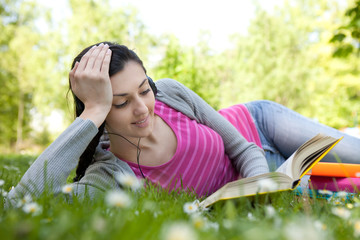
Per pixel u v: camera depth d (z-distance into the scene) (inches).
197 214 44.2
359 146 91.2
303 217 41.5
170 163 68.9
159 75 264.2
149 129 64.1
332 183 72.5
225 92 732.0
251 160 72.9
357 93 711.7
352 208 51.1
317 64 737.0
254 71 743.1
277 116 94.7
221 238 33.8
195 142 70.7
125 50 62.3
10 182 85.7
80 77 60.4
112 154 68.2
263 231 32.5
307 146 62.4
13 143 941.2
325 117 647.1
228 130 77.5
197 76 274.2
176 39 271.6
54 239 29.8
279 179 51.7
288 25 773.3
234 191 49.8
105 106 61.2
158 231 34.0
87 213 42.7
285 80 699.4
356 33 231.0
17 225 31.4
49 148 59.3
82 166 71.6
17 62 775.1
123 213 38.6
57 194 55.2
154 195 55.5
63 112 753.0
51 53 738.8
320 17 730.2
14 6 815.1
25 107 900.0
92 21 727.7
